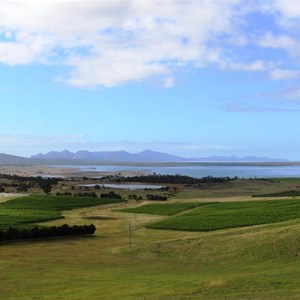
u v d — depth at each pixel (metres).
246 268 43.16
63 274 41.34
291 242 48.50
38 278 39.38
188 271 43.09
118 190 155.00
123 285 34.78
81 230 68.50
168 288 32.19
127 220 85.88
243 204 102.50
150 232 71.25
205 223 75.25
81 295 31.75
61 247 58.56
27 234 63.53
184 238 59.28
